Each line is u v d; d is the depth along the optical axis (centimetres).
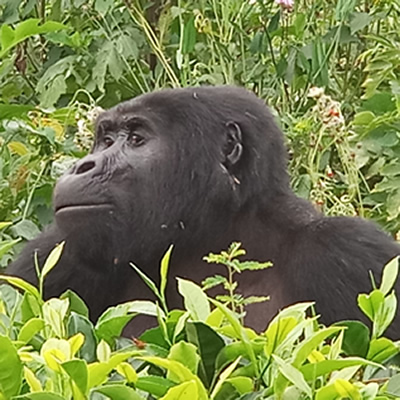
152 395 482
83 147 1152
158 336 547
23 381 473
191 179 857
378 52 1344
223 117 872
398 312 785
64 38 1327
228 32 1319
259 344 491
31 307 542
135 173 845
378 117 1193
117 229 833
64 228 827
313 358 483
